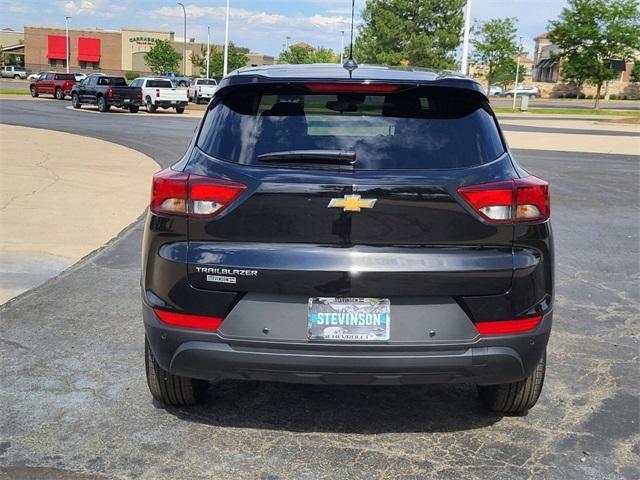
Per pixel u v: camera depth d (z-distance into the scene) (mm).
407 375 3180
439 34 55781
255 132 3350
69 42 106750
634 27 51656
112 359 4645
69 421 3768
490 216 3172
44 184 11656
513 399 3771
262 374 3230
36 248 7652
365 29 58875
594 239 8953
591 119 40625
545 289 3303
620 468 3389
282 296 3139
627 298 6355
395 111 3410
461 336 3164
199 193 3201
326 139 3291
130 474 3252
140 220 9289
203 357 3219
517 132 28781
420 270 3092
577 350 5027
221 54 81125
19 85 65875
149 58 84062
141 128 24047
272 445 3557
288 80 3395
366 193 3098
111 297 6008
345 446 3564
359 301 3119
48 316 5477
